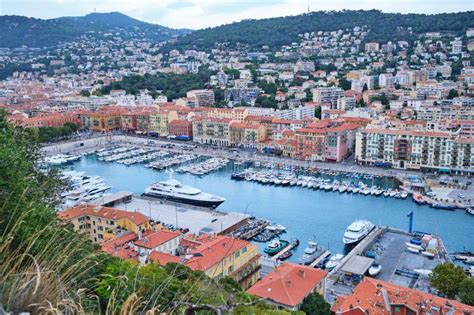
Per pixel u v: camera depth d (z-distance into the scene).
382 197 156.12
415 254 105.31
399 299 66.44
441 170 184.00
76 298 14.67
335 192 162.00
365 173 184.88
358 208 144.88
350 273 91.00
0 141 41.59
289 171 190.88
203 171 189.00
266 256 107.31
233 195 160.00
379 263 100.50
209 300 15.73
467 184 166.38
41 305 12.58
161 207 138.62
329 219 135.12
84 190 156.50
